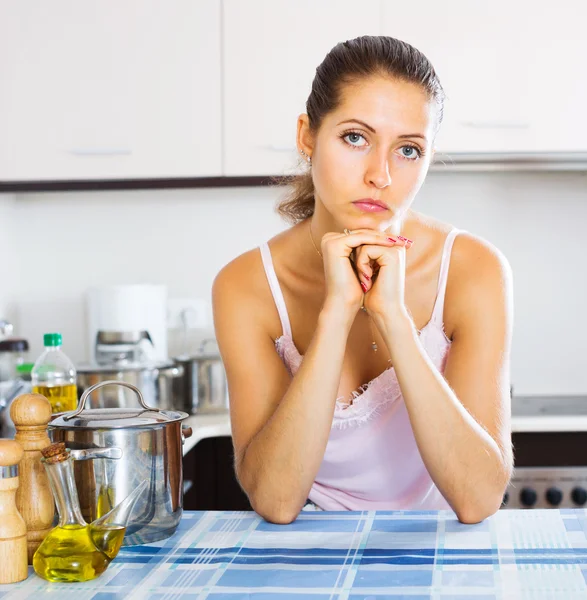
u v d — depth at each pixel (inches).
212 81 96.3
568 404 99.5
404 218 53.5
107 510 40.2
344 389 54.1
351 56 44.6
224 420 90.1
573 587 34.5
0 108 97.0
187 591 35.2
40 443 40.3
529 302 107.8
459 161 95.6
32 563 39.8
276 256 54.3
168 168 96.9
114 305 95.3
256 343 53.4
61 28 96.7
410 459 54.6
